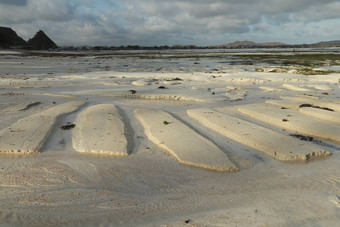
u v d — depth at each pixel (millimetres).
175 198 5293
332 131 8891
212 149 7496
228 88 18344
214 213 4715
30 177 6070
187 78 23312
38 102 13570
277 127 9805
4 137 8188
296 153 7199
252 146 7895
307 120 10133
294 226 4223
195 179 6074
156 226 4371
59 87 18375
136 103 13875
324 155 7352
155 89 17516
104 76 23906
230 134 8773
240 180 6020
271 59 49906
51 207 4949
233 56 64500
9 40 142500
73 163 6805
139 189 5637
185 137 8398
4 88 17672
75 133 8875
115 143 7887
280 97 15180
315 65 36250
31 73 26188
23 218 4633
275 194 5395
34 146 7570
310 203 4988
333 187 5652
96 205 5031
